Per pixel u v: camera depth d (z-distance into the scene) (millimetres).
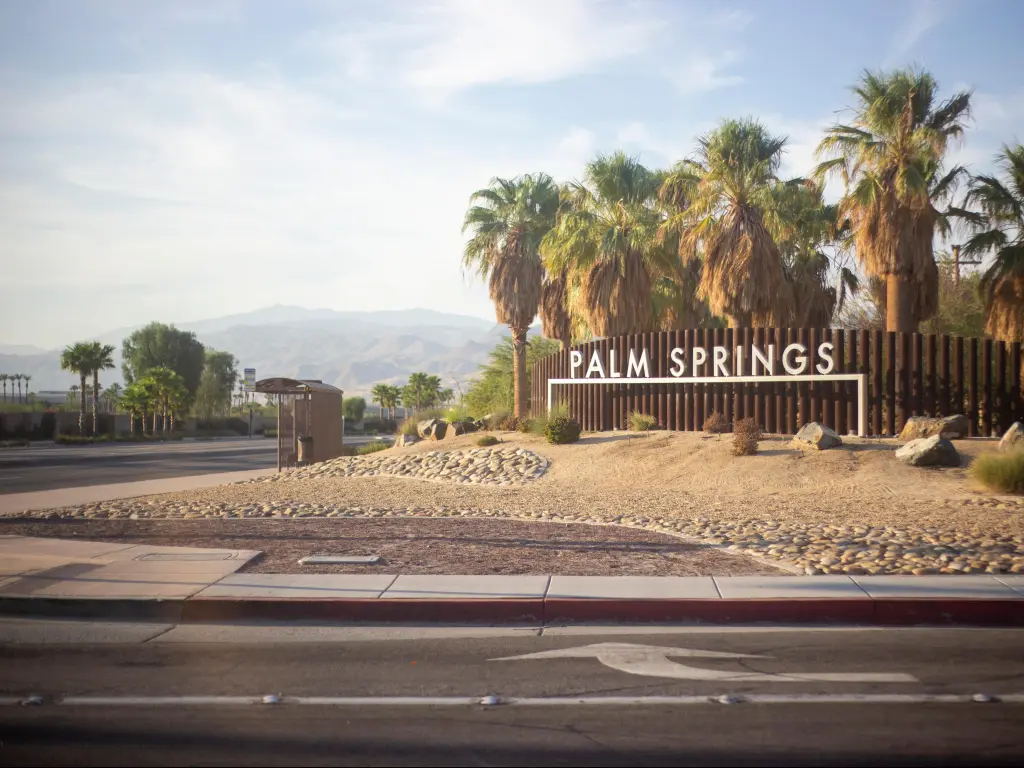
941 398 20156
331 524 14023
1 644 7871
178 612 8945
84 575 10172
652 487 18141
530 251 32875
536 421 25875
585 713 5844
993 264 24141
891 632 8094
